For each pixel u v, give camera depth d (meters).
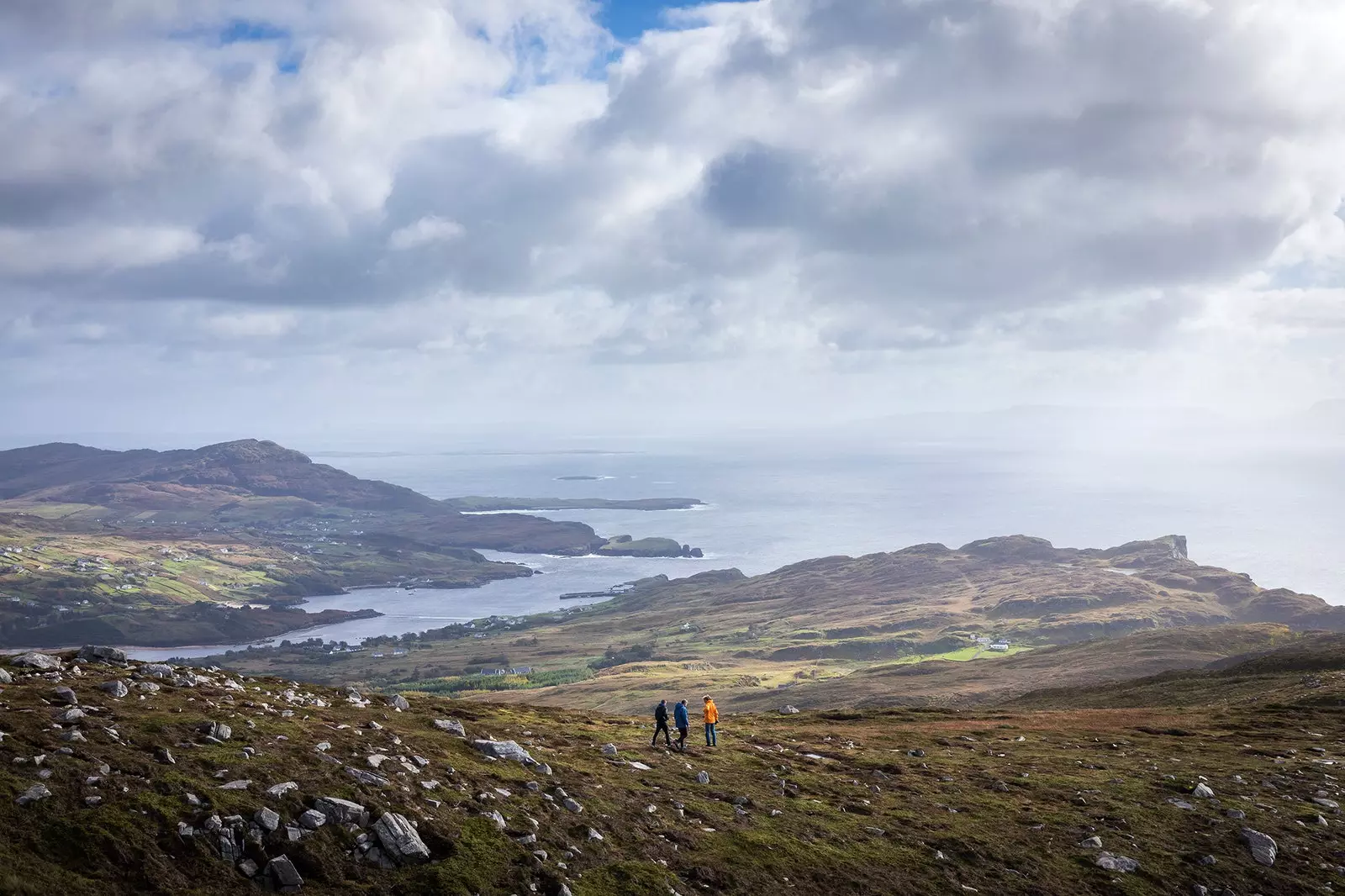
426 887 26.39
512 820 32.06
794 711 89.94
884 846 38.56
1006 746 65.81
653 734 57.91
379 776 31.25
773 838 37.00
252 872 24.89
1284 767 58.94
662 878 30.92
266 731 33.53
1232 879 39.59
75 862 22.95
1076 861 40.03
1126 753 63.72
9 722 28.53
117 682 35.62
